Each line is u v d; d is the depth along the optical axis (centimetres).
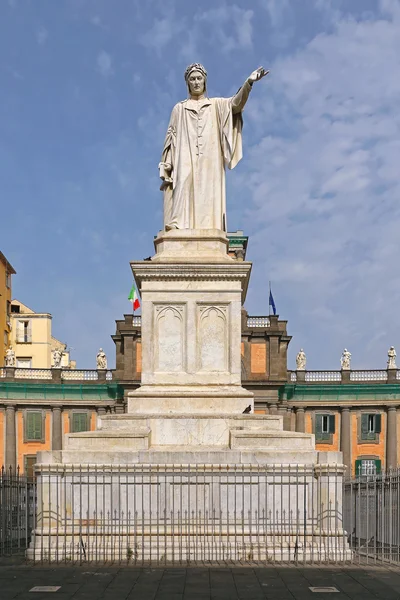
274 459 1875
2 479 2038
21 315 10488
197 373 2075
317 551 1808
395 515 2070
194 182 2219
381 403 7862
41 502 1834
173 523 1783
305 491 1817
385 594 1430
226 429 2006
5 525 2014
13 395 7769
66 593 1420
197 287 2102
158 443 1995
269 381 7881
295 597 1398
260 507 1848
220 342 2092
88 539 1797
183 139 2238
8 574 1611
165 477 1847
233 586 1487
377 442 7862
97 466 1847
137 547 1800
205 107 2252
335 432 7962
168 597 1386
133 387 7900
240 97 2212
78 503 1847
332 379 8025
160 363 2084
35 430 7819
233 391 2059
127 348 7931
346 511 2400
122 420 2002
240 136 2277
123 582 1520
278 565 1734
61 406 7900
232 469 1853
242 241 8500
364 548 2119
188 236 2166
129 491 1850
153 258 2175
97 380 7975
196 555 1784
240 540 1816
